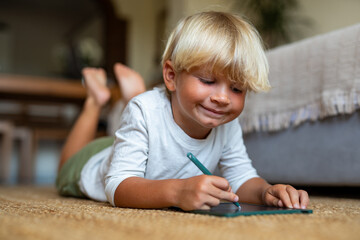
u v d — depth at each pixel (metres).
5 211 0.64
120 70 1.48
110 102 2.96
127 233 0.42
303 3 3.15
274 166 1.35
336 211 0.69
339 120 1.14
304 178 1.25
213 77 0.71
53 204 0.81
